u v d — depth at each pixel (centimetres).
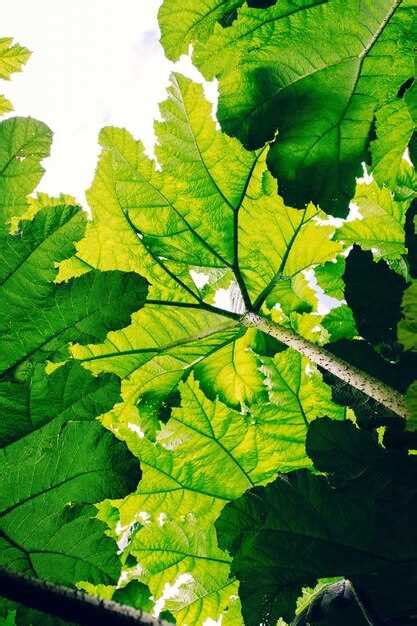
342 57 165
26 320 152
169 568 205
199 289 195
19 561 149
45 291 153
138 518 207
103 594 180
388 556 159
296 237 193
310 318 197
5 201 151
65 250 153
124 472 149
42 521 149
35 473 149
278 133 165
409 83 166
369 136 166
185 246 193
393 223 194
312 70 165
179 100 183
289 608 158
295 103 166
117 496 149
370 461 162
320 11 163
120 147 186
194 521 206
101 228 189
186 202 190
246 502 165
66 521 149
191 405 202
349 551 160
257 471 204
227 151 186
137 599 171
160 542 205
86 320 153
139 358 194
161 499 204
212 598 204
